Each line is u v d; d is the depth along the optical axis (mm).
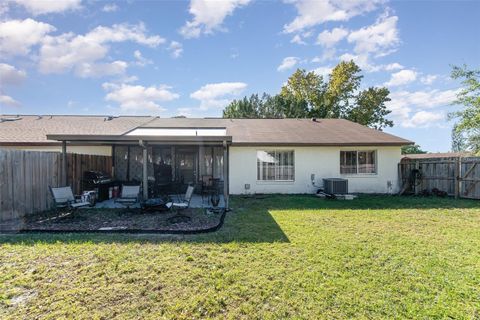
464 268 5098
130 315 3662
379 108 37500
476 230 7766
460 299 4059
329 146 16172
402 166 16703
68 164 11711
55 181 10977
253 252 5910
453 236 7145
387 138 16844
